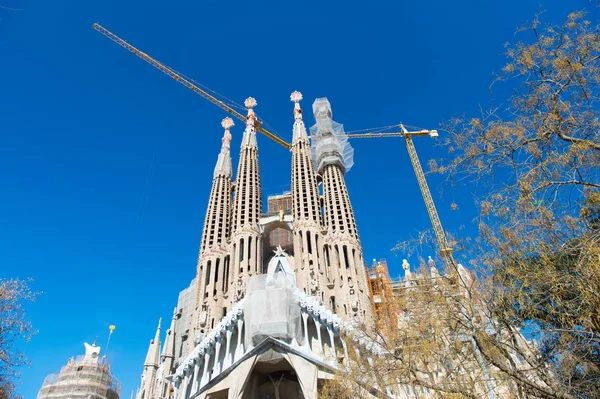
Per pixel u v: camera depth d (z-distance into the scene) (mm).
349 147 112250
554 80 16094
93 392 90938
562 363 17453
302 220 91188
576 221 16125
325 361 54688
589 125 15641
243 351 58281
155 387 101688
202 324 78062
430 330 25688
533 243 16906
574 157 15602
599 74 15500
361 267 85438
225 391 57062
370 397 35781
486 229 19297
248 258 87375
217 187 103562
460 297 23391
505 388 23297
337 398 36406
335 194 97125
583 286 15180
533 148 16453
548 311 18000
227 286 86062
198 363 64875
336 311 77625
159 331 111625
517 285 19031
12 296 27297
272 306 58344
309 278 80812
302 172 101375
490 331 21797
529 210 16578
